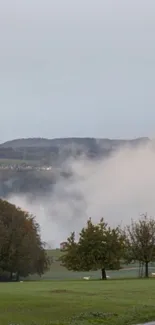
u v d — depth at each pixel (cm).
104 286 4656
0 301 3011
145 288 4350
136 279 6341
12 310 2678
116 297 3547
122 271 9656
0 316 2470
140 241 7444
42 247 9619
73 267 7175
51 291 3912
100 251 7062
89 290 4094
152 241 7438
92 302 3158
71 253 7169
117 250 7131
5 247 8800
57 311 2730
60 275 10338
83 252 7106
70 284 5162
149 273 8775
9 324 2266
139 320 2586
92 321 2444
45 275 10419
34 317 2516
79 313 2703
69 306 2922
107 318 2566
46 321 2425
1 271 8812
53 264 11781
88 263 7094
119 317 2620
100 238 7094
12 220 9000
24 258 8938
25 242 8962
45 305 2916
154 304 3209
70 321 2430
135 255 7456
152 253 7438
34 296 3378
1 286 4875
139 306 3077
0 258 8769
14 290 4066
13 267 8894
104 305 3050
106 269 7219
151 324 2475
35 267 9381
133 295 3709
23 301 3045
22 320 2400
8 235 8819
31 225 9431
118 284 4991
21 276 9288
